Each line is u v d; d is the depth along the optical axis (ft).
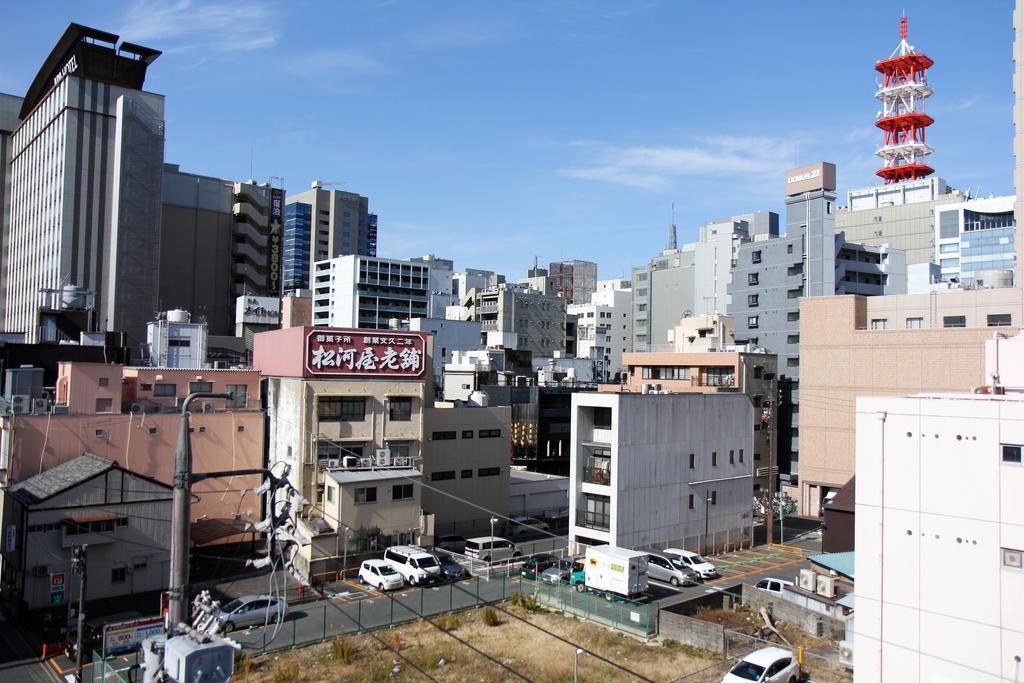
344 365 159.53
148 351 253.65
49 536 123.13
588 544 153.38
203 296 409.08
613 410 148.66
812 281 301.43
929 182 454.81
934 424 65.57
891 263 325.83
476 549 157.48
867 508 69.21
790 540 185.37
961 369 199.93
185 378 176.55
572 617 122.11
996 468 61.93
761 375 242.99
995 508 61.77
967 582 62.90
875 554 68.49
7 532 129.59
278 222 437.99
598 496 151.94
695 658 101.86
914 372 207.72
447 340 362.74
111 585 128.26
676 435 160.56
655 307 449.06
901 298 235.61
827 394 223.10
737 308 327.47
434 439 176.14
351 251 624.18
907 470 66.95
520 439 250.16
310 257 603.67
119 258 344.90
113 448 148.56
